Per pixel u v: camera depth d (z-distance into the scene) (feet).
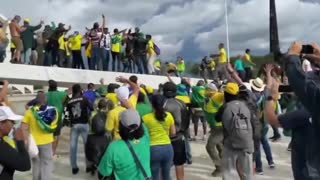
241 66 57.26
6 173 11.70
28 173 29.09
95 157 25.62
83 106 28.68
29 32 50.14
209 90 27.84
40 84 52.54
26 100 53.31
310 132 10.28
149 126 19.02
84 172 29.43
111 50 55.67
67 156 34.71
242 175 20.81
